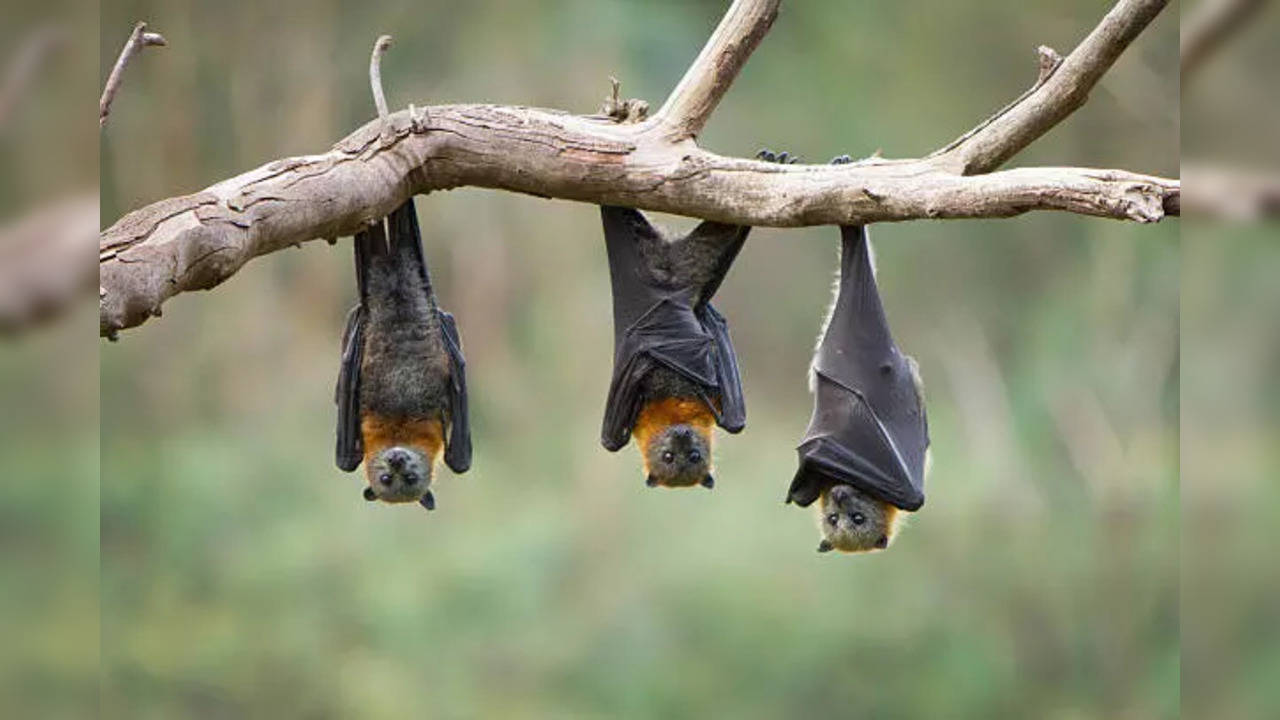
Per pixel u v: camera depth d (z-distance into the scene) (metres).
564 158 13.80
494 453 55.06
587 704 43.94
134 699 43.16
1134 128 52.50
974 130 13.21
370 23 60.09
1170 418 48.59
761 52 62.09
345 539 48.22
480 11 59.00
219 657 44.03
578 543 48.38
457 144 13.76
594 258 58.28
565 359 56.91
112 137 56.06
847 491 17.11
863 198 13.09
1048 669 44.25
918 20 57.78
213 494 49.75
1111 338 50.84
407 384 16.27
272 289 58.91
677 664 44.25
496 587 46.25
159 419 54.34
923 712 42.66
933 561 46.16
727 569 46.16
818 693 43.41
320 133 59.28
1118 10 12.50
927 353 56.78
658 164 13.80
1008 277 57.19
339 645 45.16
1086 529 47.19
